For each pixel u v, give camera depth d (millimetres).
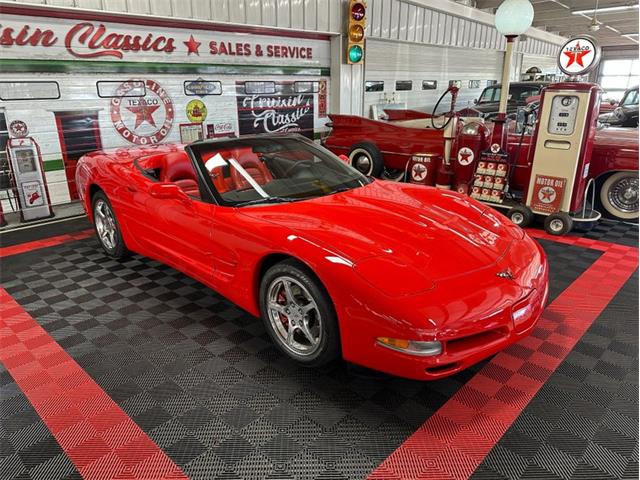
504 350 2461
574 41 4484
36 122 5449
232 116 7637
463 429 1896
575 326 2699
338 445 1824
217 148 2918
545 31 18250
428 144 5840
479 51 13727
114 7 5727
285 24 7867
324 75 9133
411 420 1954
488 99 9891
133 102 6312
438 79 12219
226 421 1970
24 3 5031
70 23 5512
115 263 3850
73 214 5688
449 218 2479
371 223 2318
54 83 5520
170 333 2705
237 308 3008
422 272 1954
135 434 1912
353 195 2748
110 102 6078
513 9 4238
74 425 1977
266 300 2346
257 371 2320
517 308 1990
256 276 2377
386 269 1936
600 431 1871
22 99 5297
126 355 2490
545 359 2375
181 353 2496
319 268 1977
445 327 1786
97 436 1909
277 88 8250
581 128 4145
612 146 4562
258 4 7352
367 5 9281
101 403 2113
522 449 1784
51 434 1930
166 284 3402
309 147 3275
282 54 8156
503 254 2199
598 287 3242
